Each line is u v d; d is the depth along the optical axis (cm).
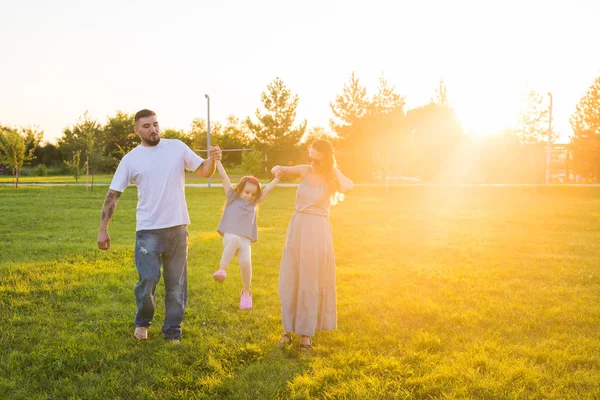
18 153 3228
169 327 475
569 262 910
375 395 364
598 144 4809
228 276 748
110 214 460
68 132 7581
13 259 859
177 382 390
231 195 509
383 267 858
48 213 1695
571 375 399
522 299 635
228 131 8619
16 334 492
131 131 7888
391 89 4412
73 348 452
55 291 647
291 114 4600
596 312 575
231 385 381
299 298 461
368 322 535
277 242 1100
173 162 467
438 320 541
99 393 371
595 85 4941
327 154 479
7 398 361
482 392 371
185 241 480
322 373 399
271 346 465
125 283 694
